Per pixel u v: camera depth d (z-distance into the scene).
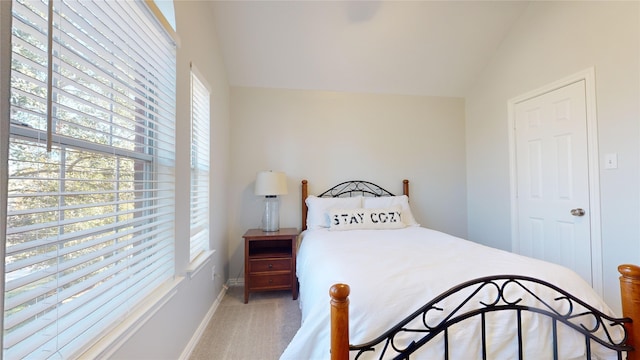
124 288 1.02
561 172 2.27
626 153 1.82
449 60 2.97
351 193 3.19
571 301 1.08
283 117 3.09
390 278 1.17
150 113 1.25
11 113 0.65
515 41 2.67
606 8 1.93
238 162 2.99
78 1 0.83
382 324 1.00
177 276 1.48
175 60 1.48
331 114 3.18
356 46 2.74
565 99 2.22
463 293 1.10
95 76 0.94
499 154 2.90
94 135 0.94
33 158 0.70
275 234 2.57
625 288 1.03
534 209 2.51
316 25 2.52
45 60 0.72
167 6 1.47
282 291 2.74
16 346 0.63
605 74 1.94
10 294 0.63
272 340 1.82
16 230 0.61
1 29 0.57
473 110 3.30
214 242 2.31
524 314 1.07
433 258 1.48
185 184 1.60
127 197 1.14
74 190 0.86
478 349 1.01
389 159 3.28
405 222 2.86
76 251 0.79
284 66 2.88
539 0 2.42
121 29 1.04
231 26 2.46
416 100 3.35
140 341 1.06
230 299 2.53
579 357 1.05
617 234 1.88
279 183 2.73
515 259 1.44
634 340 1.00
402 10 2.45
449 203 3.37
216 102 2.42
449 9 2.48
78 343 0.80
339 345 0.84
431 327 1.00
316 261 1.59
